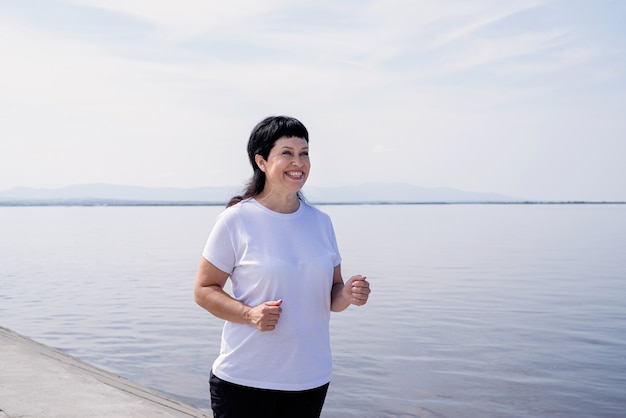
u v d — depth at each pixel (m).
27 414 4.05
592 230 60.66
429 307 14.86
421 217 109.94
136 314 13.84
